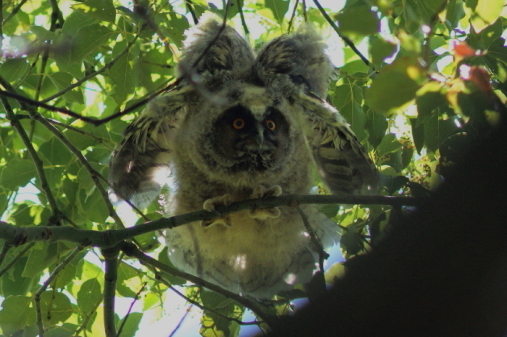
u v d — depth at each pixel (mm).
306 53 10797
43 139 12328
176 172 10594
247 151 10172
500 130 8109
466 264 7164
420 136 9359
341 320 7551
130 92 10062
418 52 5664
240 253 10852
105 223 11820
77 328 10227
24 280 11086
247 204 9289
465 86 6109
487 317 6859
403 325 7125
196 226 10422
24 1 11383
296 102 10391
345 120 10078
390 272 7508
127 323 10328
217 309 10000
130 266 10812
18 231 7406
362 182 10758
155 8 10750
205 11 11344
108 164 10570
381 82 5520
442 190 7812
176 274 9023
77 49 9867
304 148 10688
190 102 10102
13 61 10664
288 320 8133
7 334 9695
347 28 5449
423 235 7535
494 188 7477
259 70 10531
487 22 7488
